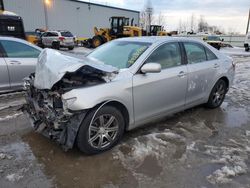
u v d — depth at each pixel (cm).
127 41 432
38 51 625
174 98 411
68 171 292
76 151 334
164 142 365
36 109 340
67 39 2183
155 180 280
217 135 396
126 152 334
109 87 319
